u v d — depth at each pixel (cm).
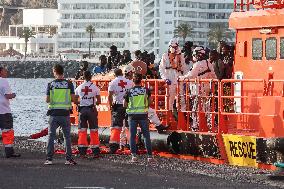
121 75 2878
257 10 2502
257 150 2364
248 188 1930
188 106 2714
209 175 2200
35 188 1881
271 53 2452
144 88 2578
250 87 2541
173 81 2831
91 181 2031
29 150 3111
